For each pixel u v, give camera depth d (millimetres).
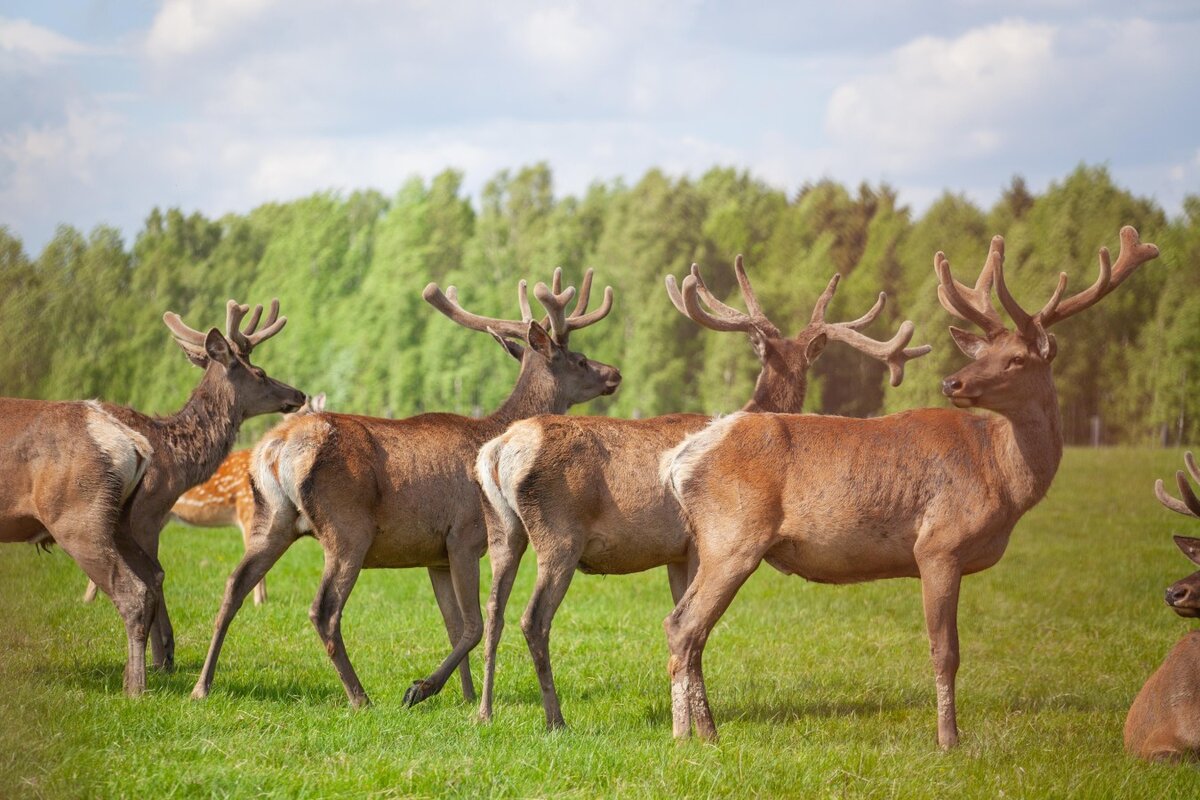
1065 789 11742
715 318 17703
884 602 25156
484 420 17000
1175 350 94812
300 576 26531
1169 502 15219
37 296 29406
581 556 14508
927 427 13812
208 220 137375
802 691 16766
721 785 11414
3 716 11898
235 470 24422
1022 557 30625
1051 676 18156
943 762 12586
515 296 114062
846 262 122625
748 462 13672
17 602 20156
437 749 12305
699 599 13672
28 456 14461
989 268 14234
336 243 132500
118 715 12734
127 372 99562
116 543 15664
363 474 14734
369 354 116688
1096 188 102250
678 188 126312
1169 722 12781
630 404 110750
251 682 15617
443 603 16266
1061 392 98938
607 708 15383
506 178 131250
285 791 10484
